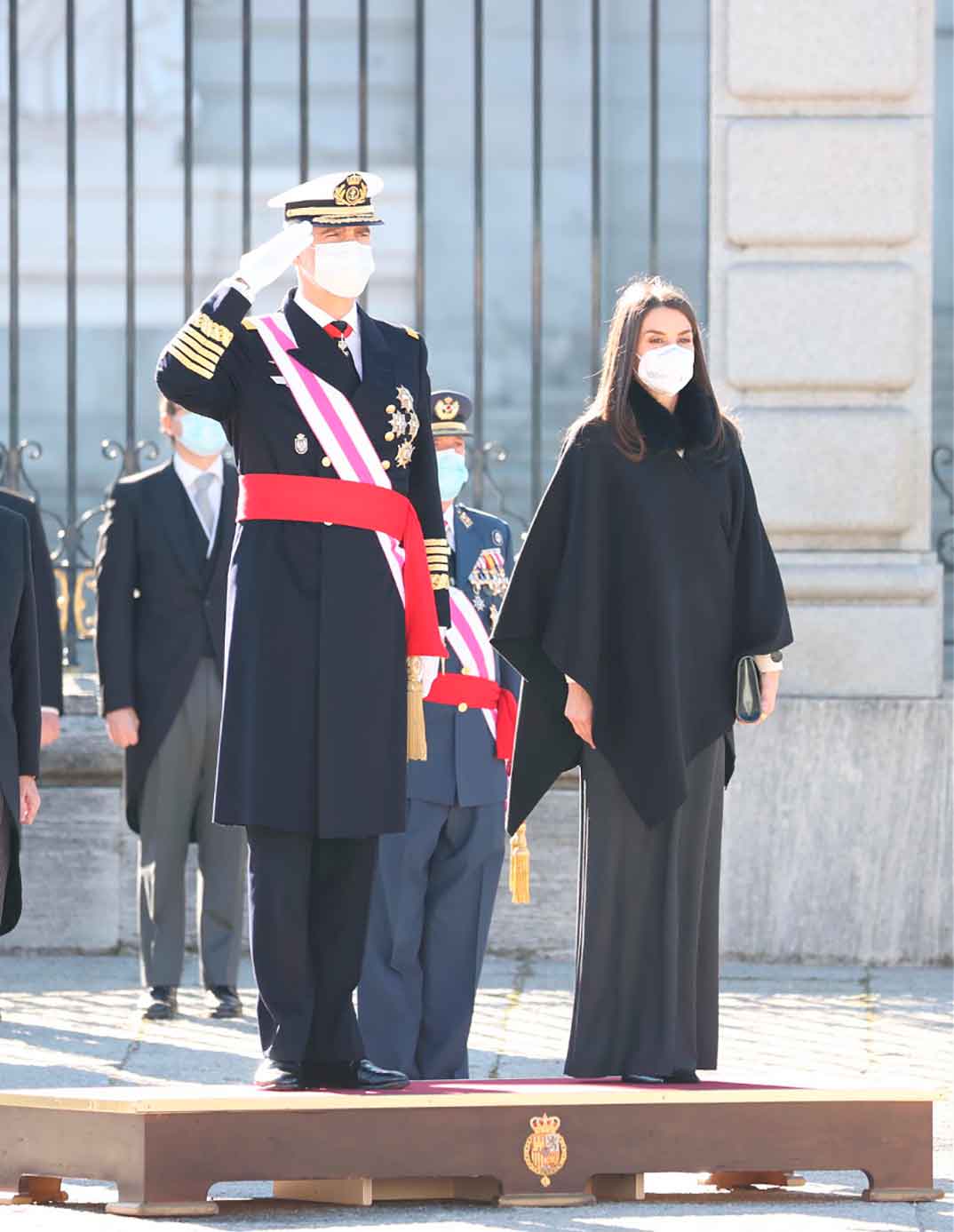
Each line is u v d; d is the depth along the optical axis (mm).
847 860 25422
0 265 46875
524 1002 23516
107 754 26297
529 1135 15164
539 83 27234
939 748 25359
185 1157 14688
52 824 26375
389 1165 14898
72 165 27156
